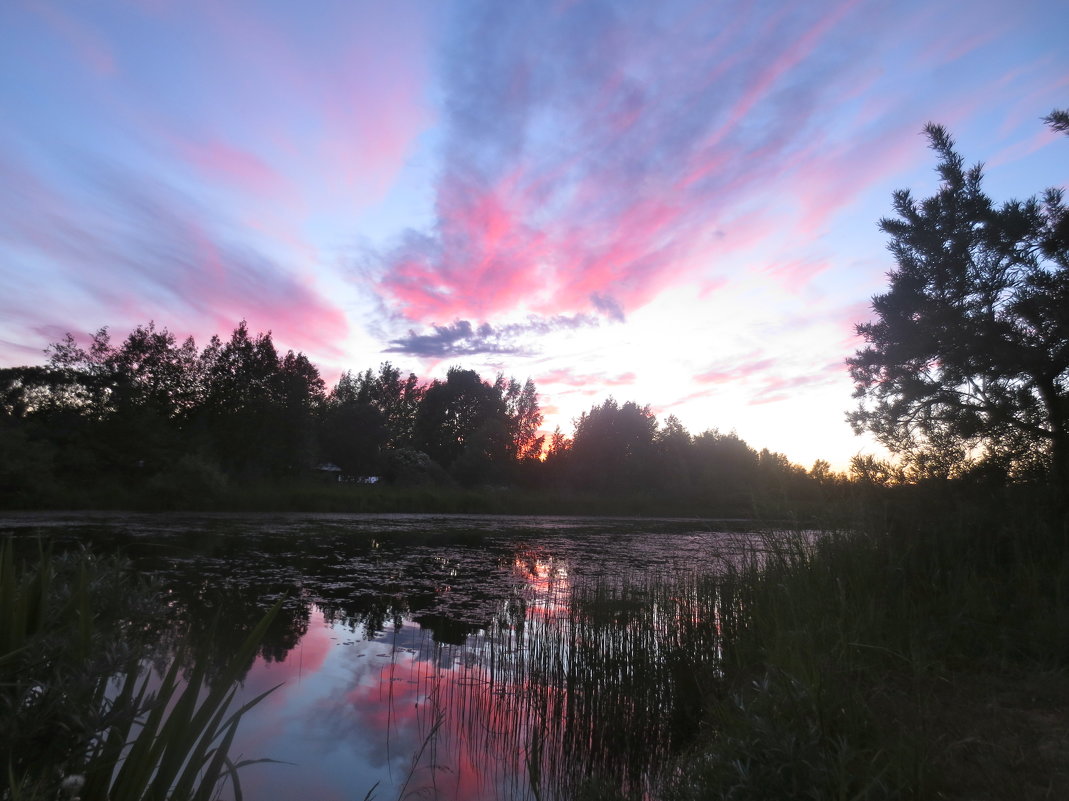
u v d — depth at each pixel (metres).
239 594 10.12
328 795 4.35
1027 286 5.76
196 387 36.28
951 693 4.05
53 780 2.20
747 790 3.03
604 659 6.24
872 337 6.67
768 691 3.81
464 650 7.61
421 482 49.19
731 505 39.09
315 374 39.50
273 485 32.88
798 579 5.59
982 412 6.26
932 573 5.59
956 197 6.14
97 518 21.42
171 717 2.31
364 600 10.10
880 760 3.26
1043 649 4.41
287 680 6.35
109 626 2.84
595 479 53.03
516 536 21.78
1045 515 5.73
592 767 4.97
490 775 4.73
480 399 78.06
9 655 2.15
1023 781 3.04
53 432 29.45
